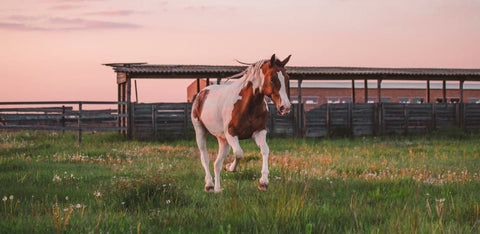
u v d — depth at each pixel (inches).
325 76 1051.3
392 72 1045.2
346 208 271.6
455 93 1774.1
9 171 471.5
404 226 222.8
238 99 332.5
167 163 542.3
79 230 222.4
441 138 1003.9
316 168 471.2
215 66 1016.9
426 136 1042.7
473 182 392.5
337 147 779.4
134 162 554.3
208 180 358.6
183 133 978.7
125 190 301.6
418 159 595.8
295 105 1031.6
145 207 283.0
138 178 321.4
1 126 880.9
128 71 940.0
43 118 1053.8
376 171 470.3
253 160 552.1
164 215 256.7
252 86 323.9
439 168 485.4
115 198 298.8
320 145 850.1
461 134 1030.4
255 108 328.5
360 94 1723.7
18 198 318.7
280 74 311.1
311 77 1046.4
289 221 236.1
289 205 258.2
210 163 535.2
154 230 228.7
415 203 293.1
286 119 1030.4
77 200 311.1
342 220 246.2
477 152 690.8
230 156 594.9
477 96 1782.7
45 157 607.5
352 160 570.9
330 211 260.8
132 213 271.9
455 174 434.6
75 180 406.0
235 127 335.3
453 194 337.7
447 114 1104.2
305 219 239.0
